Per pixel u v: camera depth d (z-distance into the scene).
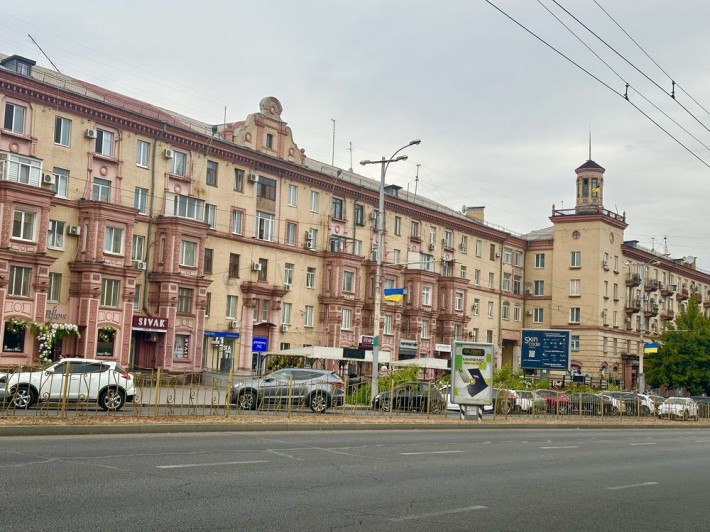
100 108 43.31
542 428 30.88
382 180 37.12
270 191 54.22
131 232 43.72
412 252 65.62
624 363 83.19
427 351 67.12
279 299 54.31
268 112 54.38
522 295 82.25
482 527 9.41
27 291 39.66
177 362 46.75
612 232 81.69
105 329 42.62
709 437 31.08
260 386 24.64
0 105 39.12
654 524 10.30
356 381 33.59
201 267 48.03
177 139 47.59
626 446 23.17
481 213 80.19
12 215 38.66
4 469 11.48
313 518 9.28
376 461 15.18
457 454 17.53
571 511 10.89
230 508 9.56
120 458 13.29
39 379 21.77
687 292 98.44
